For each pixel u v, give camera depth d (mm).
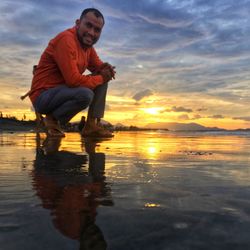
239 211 1153
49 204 1258
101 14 6012
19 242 851
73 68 5840
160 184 1696
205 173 2096
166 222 1019
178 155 3297
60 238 875
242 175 2018
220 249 815
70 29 5996
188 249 816
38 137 6891
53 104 6316
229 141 6289
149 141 6156
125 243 845
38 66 6316
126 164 2545
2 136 7734
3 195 1417
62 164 2537
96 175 1976
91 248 812
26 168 2305
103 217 1073
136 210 1163
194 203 1275
